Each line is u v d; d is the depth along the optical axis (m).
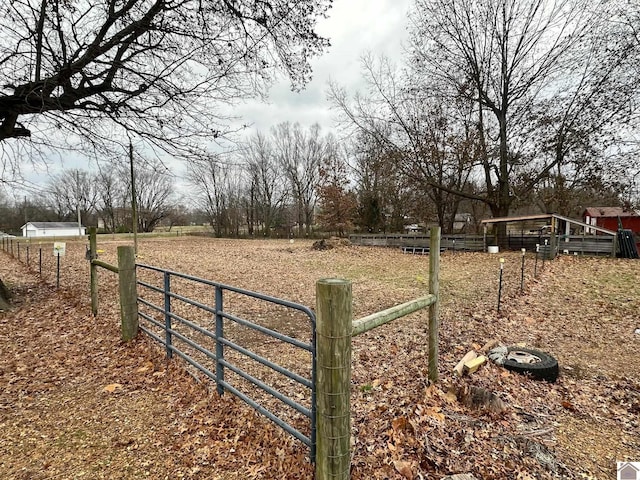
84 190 50.03
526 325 5.79
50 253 16.02
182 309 6.57
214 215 42.16
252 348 4.64
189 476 2.21
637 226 21.52
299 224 40.59
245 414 2.85
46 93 5.55
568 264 11.44
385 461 2.29
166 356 4.00
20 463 2.34
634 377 3.93
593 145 13.98
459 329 5.40
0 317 5.73
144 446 2.52
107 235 36.75
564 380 3.82
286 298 7.67
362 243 21.75
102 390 3.37
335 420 1.79
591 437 2.75
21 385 3.48
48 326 5.32
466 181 21.84
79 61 5.50
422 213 25.48
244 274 10.84
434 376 3.42
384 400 3.12
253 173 40.81
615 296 7.45
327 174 29.70
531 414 3.02
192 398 3.14
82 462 2.35
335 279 1.87
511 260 13.38
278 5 6.10
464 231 30.36
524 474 2.23
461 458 2.34
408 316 6.14
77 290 7.59
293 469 2.21
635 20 11.43
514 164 16.27
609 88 13.38
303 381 2.12
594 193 15.84
